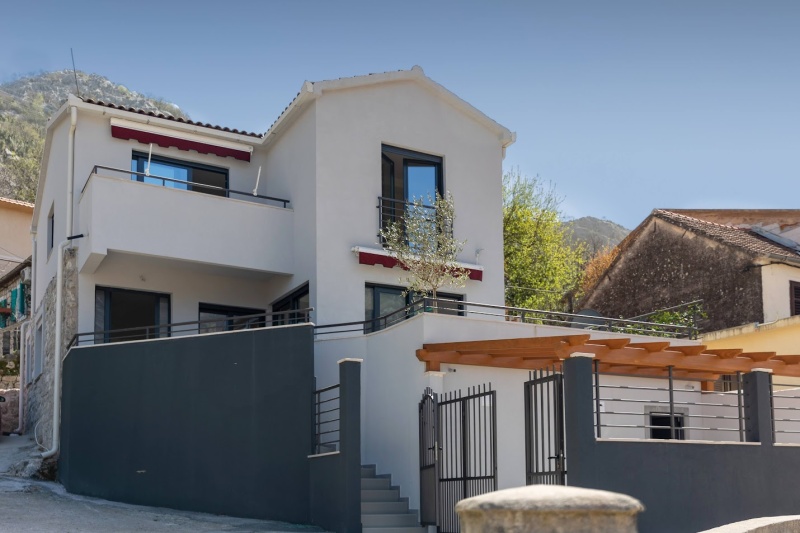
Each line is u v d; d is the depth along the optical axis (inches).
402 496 660.7
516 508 155.3
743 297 1069.1
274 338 668.1
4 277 1192.8
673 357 673.6
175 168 871.7
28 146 2797.7
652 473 566.6
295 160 859.4
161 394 705.6
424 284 804.0
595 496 154.5
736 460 602.9
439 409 615.8
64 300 798.5
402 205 861.2
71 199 811.4
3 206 1408.7
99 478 715.4
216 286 865.5
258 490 651.5
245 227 824.9
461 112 911.7
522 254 1251.8
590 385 555.2
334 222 817.5
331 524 596.7
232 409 674.2
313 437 639.1
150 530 560.7
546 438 686.5
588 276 1536.7
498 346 635.5
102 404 729.0
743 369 707.4
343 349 728.3
